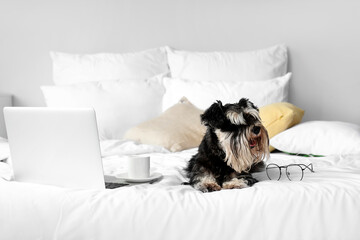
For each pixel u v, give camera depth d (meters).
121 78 3.37
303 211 1.37
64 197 1.44
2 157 2.29
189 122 2.80
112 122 3.04
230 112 1.59
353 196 1.42
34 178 1.68
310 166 1.97
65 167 1.59
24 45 3.74
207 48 3.71
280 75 3.47
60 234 1.37
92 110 1.47
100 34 3.73
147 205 1.38
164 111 3.07
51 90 3.16
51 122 1.55
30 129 1.60
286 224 1.35
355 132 2.49
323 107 3.65
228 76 3.34
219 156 1.67
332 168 1.91
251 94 3.05
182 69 3.44
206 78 3.35
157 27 3.73
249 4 3.66
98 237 1.36
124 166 2.13
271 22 3.65
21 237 1.43
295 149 2.49
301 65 3.64
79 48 3.73
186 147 2.69
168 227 1.35
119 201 1.40
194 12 3.70
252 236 1.34
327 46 3.60
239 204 1.37
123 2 3.73
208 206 1.37
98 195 1.44
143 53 3.55
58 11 3.72
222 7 3.68
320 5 3.59
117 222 1.36
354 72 3.58
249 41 3.68
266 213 1.36
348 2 3.54
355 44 3.56
